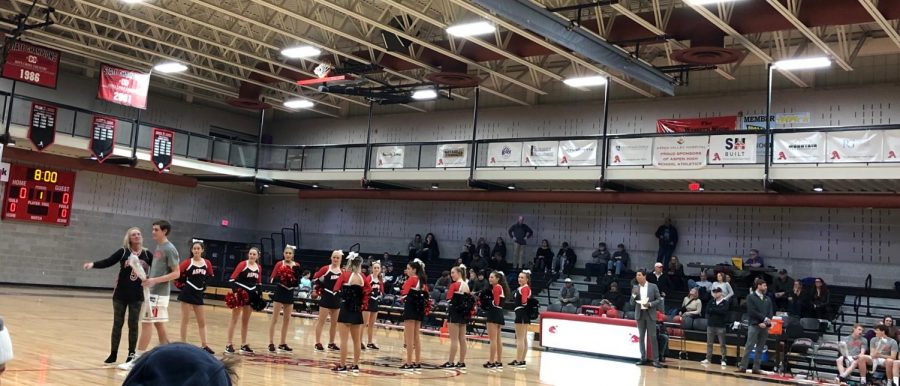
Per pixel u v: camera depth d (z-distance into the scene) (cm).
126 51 2553
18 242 2586
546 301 2320
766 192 1941
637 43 1827
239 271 1167
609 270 2319
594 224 2527
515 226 2527
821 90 2148
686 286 2134
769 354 1653
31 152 2508
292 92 2852
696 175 1964
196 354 167
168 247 904
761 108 2234
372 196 2689
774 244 2200
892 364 1408
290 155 2814
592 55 1683
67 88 2722
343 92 2450
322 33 2238
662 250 2283
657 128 2408
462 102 2848
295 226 3231
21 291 2317
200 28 2328
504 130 2731
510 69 2514
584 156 2162
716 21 1603
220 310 2275
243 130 3284
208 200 3164
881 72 2069
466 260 2555
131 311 898
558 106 2617
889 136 1722
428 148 2486
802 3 1520
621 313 1869
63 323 1441
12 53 2152
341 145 2680
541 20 1510
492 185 2419
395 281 2430
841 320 1878
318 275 1309
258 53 2414
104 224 2820
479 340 1944
